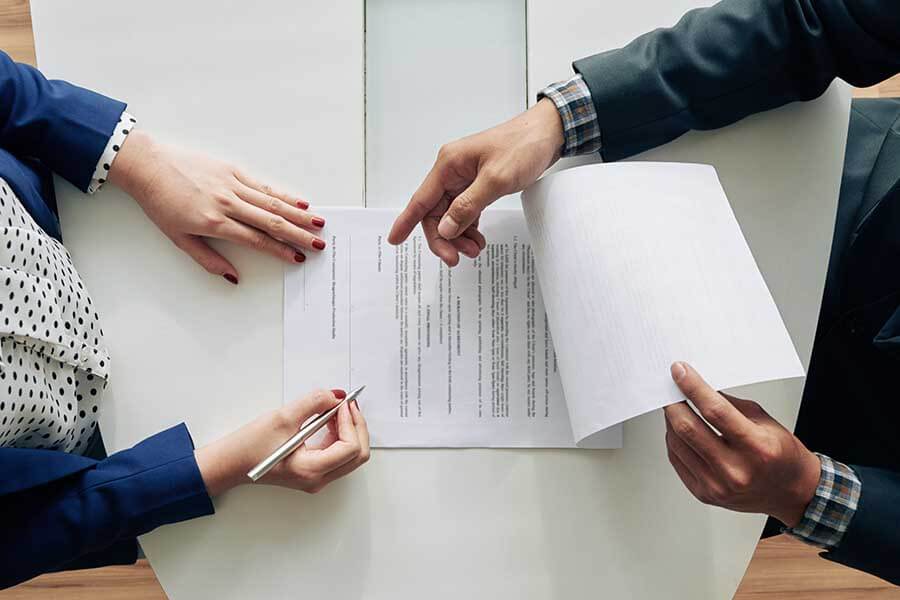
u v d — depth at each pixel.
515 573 0.72
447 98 0.78
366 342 0.74
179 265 0.75
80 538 0.67
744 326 0.63
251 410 0.74
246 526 0.72
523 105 0.78
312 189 0.76
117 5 0.76
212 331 0.74
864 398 0.79
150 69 0.76
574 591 0.72
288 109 0.76
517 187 0.70
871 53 0.70
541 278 0.69
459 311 0.75
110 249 0.75
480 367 0.74
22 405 0.62
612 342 0.63
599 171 0.68
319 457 0.69
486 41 0.78
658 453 0.74
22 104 0.72
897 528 0.64
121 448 0.73
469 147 0.69
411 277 0.75
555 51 0.77
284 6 0.76
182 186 0.73
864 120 0.86
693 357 0.61
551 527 0.73
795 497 0.64
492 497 0.73
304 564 0.72
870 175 0.83
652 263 0.64
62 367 0.69
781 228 0.76
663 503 0.73
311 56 0.76
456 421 0.74
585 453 0.73
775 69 0.72
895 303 0.75
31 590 1.20
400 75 0.78
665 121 0.73
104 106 0.74
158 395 0.74
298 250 0.75
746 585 1.23
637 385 0.62
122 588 1.20
